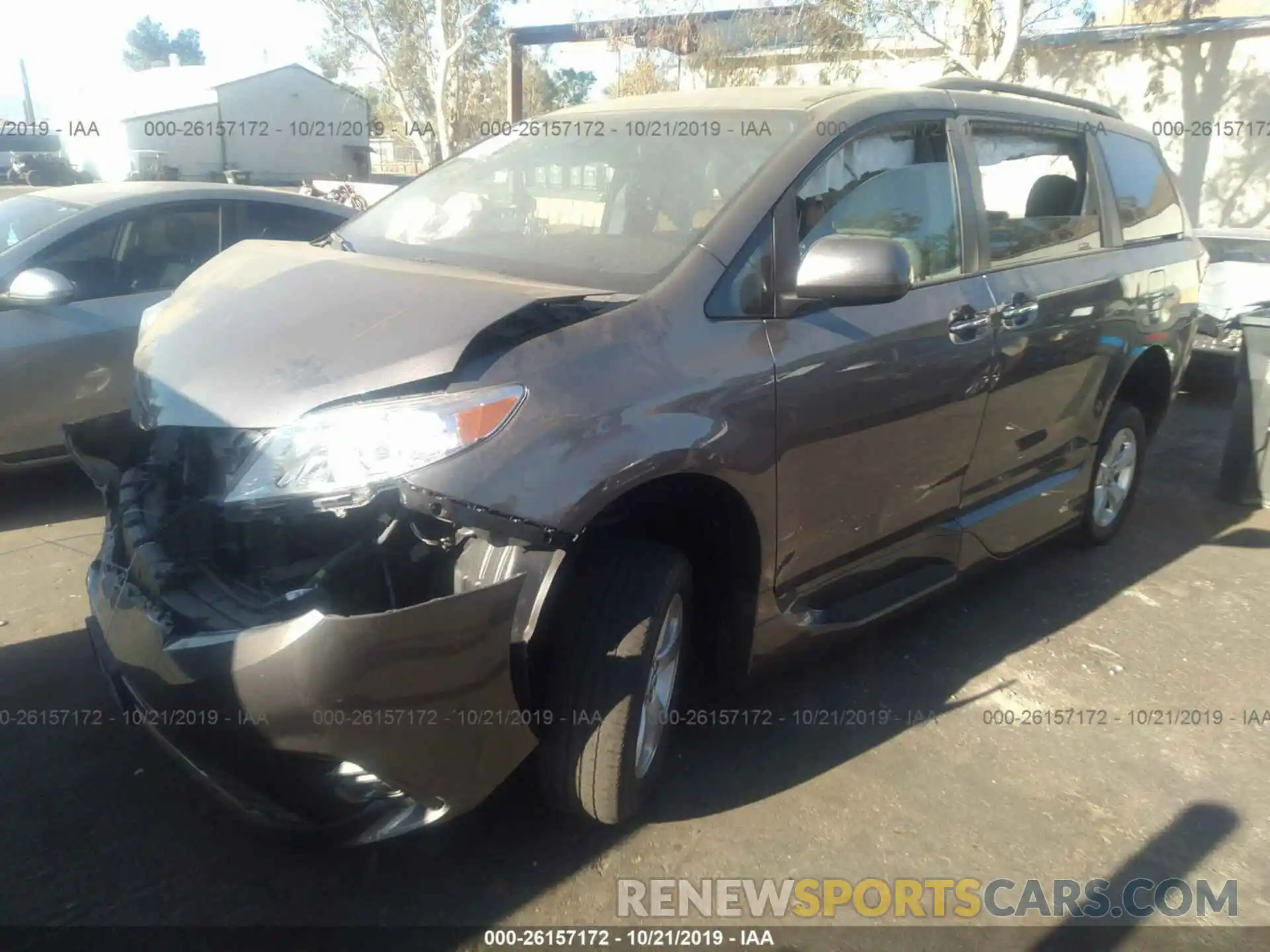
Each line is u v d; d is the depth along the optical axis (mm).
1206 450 7633
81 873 2715
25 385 5051
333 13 29844
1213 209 15641
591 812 2824
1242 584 5082
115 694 2861
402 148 39938
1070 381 4453
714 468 2807
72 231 5328
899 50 15672
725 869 2879
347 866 2803
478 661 2418
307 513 2467
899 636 4328
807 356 3092
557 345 2604
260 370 2592
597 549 2811
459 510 2346
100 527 5086
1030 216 4277
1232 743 3652
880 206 3549
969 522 4062
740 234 3082
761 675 3357
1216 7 18891
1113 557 5367
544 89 30484
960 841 3057
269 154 41781
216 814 2959
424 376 2445
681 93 4023
